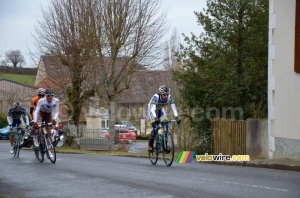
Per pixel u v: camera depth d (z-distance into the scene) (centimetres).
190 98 2825
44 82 4588
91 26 4081
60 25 4253
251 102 2702
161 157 1848
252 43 2641
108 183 1290
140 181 1320
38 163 1903
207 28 2789
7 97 7912
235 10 2714
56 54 4281
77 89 4397
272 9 2048
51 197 1106
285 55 1970
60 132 1917
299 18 1884
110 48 4097
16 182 1347
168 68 4622
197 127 2823
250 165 1862
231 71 2695
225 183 1257
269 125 2089
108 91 4166
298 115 1894
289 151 1952
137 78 4441
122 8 4066
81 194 1134
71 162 1978
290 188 1162
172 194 1103
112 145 4178
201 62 2841
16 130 2345
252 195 1073
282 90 1991
